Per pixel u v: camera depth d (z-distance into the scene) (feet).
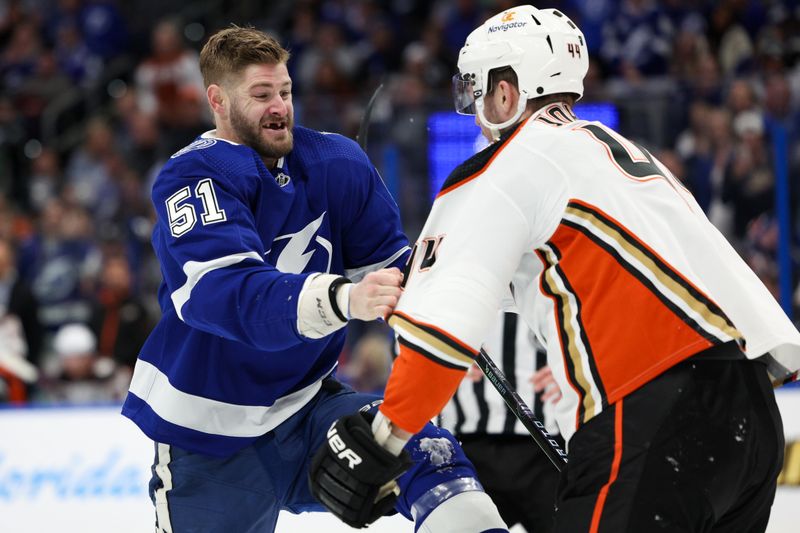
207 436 14.37
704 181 29.45
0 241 36.29
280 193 14.32
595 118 29.76
